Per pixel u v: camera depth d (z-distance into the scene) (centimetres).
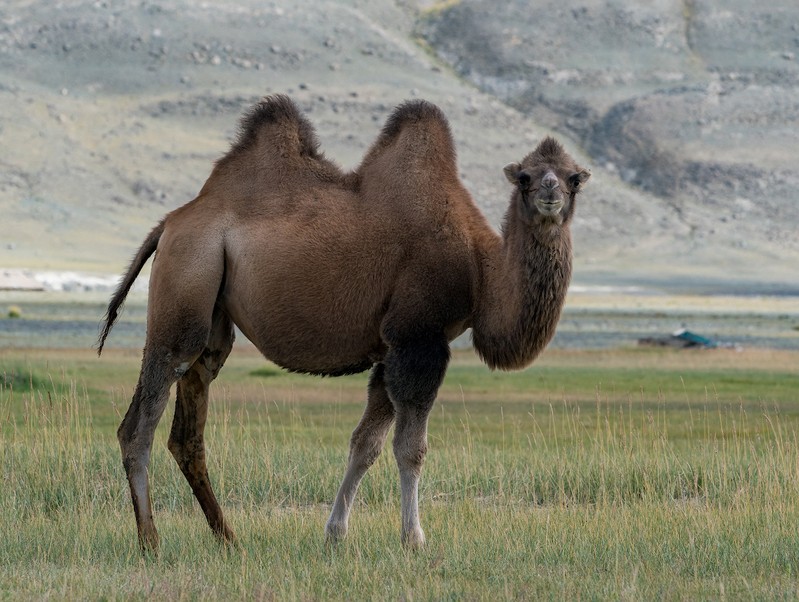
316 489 4984
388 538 3788
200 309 3775
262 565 3419
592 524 3947
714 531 3822
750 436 7344
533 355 3750
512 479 5141
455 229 3791
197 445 3866
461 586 3209
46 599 3017
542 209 3597
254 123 3972
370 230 3769
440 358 3709
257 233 3788
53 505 4572
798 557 3562
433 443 6862
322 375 3881
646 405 10019
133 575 3338
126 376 11406
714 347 19188
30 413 5781
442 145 3919
